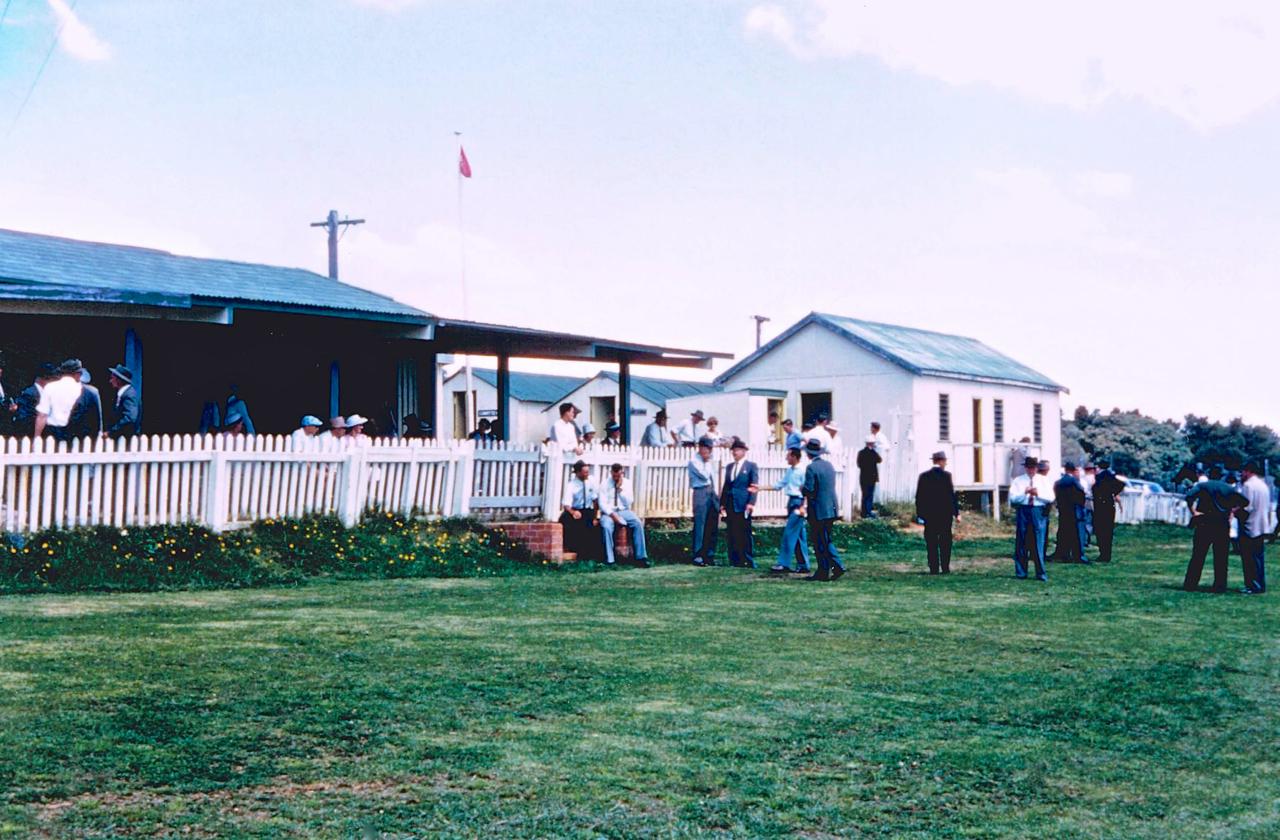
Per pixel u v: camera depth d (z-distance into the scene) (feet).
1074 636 36.55
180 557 45.75
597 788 18.67
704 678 27.55
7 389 60.03
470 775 19.08
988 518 115.03
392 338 70.03
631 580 51.78
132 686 24.14
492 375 173.99
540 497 63.98
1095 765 21.42
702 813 17.71
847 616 39.68
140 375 56.13
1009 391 137.80
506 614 37.47
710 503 62.13
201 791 17.70
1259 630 39.24
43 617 33.81
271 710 22.59
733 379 133.08
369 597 41.52
